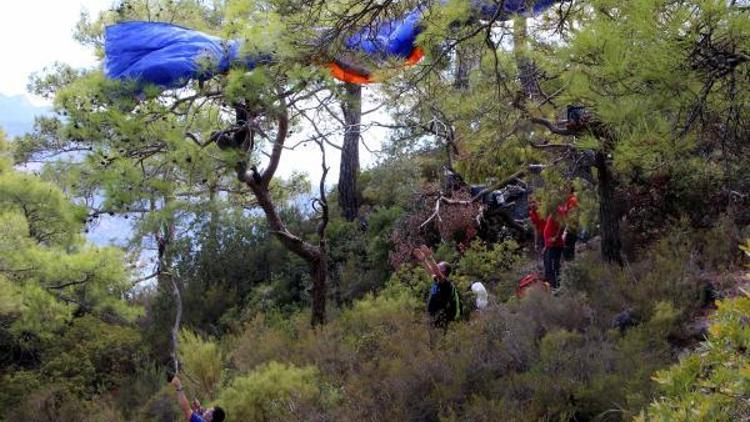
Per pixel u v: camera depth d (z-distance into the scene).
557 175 11.41
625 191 11.69
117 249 10.79
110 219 10.03
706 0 4.79
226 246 16.05
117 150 9.58
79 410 11.25
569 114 8.84
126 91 9.49
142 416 10.50
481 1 7.06
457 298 9.78
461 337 8.86
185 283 15.34
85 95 9.48
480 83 9.14
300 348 10.75
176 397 10.42
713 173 10.84
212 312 14.95
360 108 11.36
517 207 14.96
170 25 10.05
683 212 11.16
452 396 7.56
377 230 16.11
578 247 13.26
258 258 15.96
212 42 9.67
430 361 8.23
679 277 9.01
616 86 5.61
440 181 16.30
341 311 12.87
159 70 9.45
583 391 7.00
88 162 9.40
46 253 10.59
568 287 10.09
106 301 11.17
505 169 13.56
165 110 9.62
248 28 8.94
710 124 5.83
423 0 7.17
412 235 14.98
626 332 8.17
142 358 12.88
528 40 7.69
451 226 14.54
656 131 5.47
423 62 8.17
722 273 9.02
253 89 9.09
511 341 8.38
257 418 8.67
